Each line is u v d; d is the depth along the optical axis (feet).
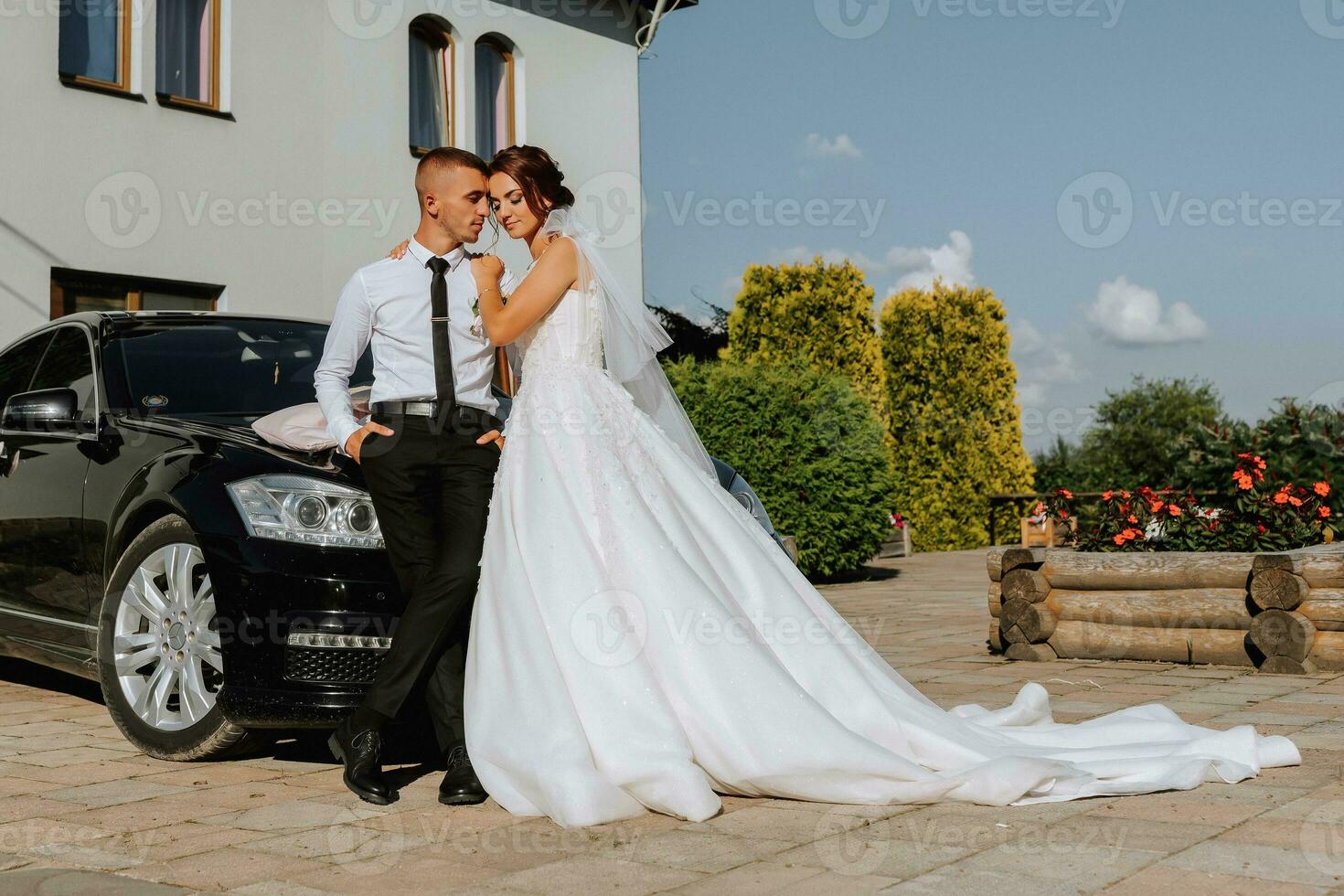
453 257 12.41
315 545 11.94
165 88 34.76
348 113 38.60
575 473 11.55
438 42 42.29
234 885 8.51
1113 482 65.36
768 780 10.65
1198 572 19.33
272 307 36.65
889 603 33.09
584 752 10.40
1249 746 11.74
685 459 12.44
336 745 11.25
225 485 12.63
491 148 43.86
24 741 14.16
